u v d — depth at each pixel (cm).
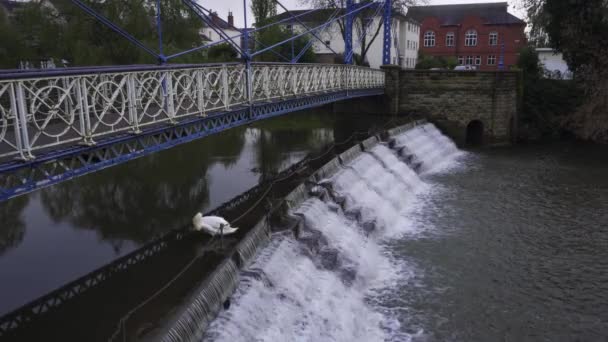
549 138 4444
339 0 5128
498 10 8312
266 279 1389
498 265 1850
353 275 1653
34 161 1063
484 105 4103
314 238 1698
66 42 3731
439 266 1841
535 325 1481
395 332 1439
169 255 1495
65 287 1333
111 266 1455
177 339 1034
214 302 1208
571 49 4353
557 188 2836
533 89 4506
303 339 1298
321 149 3145
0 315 1199
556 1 4266
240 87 2028
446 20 8294
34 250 1592
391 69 4206
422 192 2780
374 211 2223
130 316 1124
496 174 3164
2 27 3966
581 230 2192
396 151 3128
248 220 1748
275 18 5666
